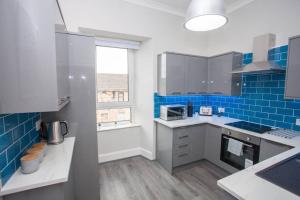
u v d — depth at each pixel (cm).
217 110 307
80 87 172
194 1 123
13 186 88
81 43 169
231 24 271
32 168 102
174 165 241
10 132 99
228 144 224
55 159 119
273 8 214
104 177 235
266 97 226
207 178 232
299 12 189
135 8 246
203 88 286
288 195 78
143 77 285
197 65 275
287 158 117
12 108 93
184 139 246
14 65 92
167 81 250
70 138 165
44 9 94
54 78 98
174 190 206
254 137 192
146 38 266
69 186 133
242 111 260
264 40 202
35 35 94
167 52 246
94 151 182
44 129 157
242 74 255
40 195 97
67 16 206
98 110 280
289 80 167
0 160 87
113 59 284
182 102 304
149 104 279
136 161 282
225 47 284
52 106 99
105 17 226
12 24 91
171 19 278
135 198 192
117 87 292
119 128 283
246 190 82
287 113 204
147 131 288
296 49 161
